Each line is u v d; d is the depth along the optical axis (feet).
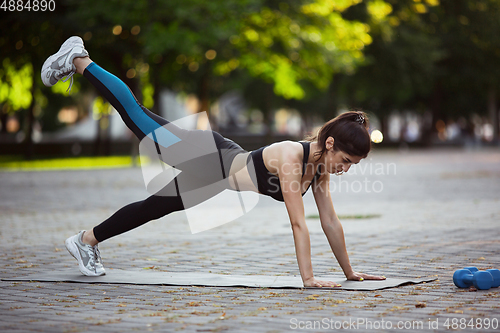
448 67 128.77
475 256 19.88
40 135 154.10
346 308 12.98
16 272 17.88
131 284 15.93
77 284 15.97
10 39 76.28
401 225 28.19
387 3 99.25
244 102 148.15
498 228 26.55
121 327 11.57
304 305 13.30
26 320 12.16
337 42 81.25
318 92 132.57
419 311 12.67
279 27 77.30
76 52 16.66
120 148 122.31
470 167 73.15
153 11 65.92
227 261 19.71
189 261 19.75
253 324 11.72
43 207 38.09
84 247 17.04
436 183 52.24
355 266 18.45
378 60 110.42
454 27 123.95
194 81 103.55
